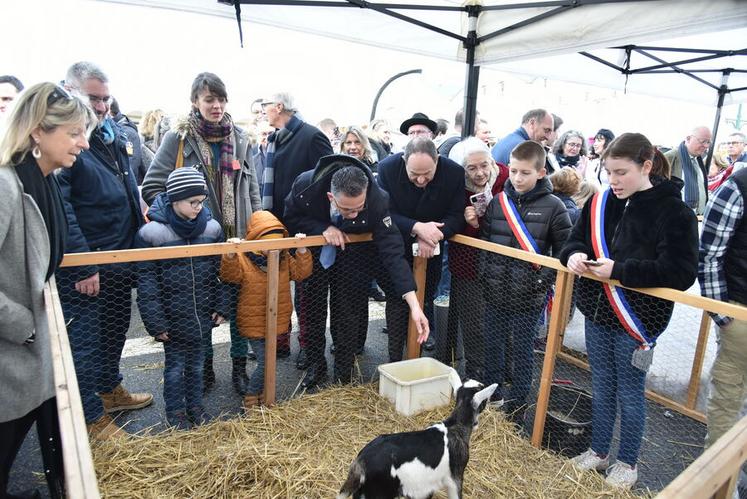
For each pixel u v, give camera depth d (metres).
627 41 3.24
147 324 2.62
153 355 3.84
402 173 3.10
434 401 2.94
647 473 2.64
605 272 2.22
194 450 2.45
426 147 2.76
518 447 2.66
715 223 2.33
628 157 2.14
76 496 0.79
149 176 2.98
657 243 2.18
